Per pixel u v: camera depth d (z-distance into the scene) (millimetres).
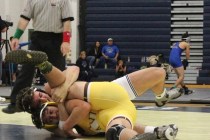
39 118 4348
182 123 5902
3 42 13844
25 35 16938
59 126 4453
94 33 18312
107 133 3670
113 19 18297
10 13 17406
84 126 4453
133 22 18188
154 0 18031
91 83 4297
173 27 17953
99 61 16828
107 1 18344
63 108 4383
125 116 3943
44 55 4129
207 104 10258
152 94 12586
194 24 17734
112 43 17047
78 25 18172
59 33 5891
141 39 18109
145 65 17609
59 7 5809
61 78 4305
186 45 12883
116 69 16484
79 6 18328
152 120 6219
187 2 17766
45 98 4363
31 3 5875
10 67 13844
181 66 12742
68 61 16156
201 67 17453
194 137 4648
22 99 4371
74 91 4301
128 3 18188
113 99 4094
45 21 5809
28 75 5730
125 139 3521
